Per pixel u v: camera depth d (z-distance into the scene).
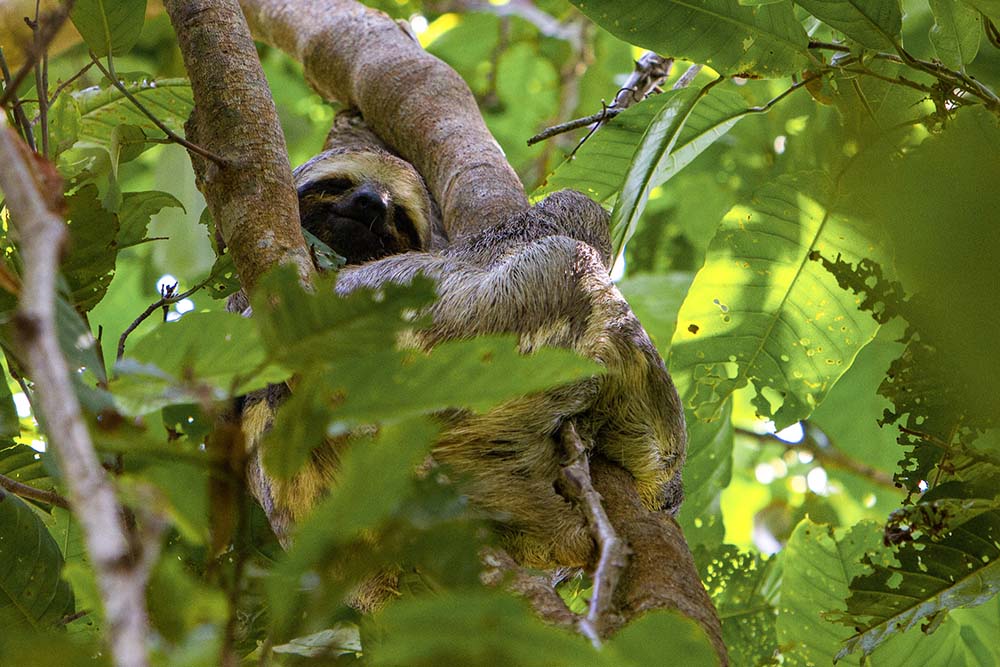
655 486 5.41
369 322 2.94
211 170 4.97
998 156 3.48
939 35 5.33
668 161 6.76
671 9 5.64
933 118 5.37
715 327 6.50
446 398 3.05
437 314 5.52
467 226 7.26
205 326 3.14
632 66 11.88
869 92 5.89
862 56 5.60
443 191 7.77
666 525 4.59
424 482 2.98
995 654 7.05
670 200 11.32
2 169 2.39
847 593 6.39
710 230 11.16
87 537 2.07
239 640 4.28
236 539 3.23
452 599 2.60
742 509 11.38
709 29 5.70
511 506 4.96
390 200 8.30
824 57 5.87
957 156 3.51
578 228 6.55
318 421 2.95
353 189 8.27
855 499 10.80
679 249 11.28
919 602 5.24
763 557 7.31
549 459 5.05
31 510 4.79
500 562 4.14
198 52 5.14
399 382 3.01
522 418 5.02
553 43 12.66
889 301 5.38
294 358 2.99
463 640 2.61
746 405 10.83
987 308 3.42
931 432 5.22
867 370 9.71
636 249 11.30
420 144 8.19
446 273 5.79
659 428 5.32
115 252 5.05
